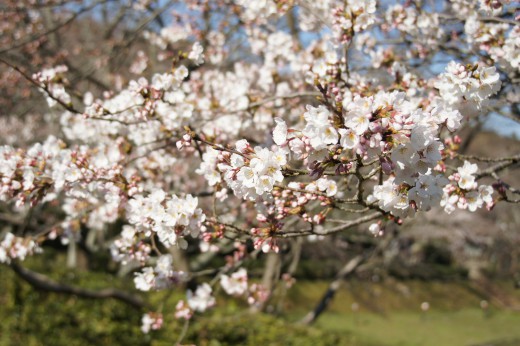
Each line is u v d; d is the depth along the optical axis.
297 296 16.05
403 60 3.37
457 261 26.91
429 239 24.16
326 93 1.89
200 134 2.76
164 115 2.70
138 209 2.12
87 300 8.20
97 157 2.64
